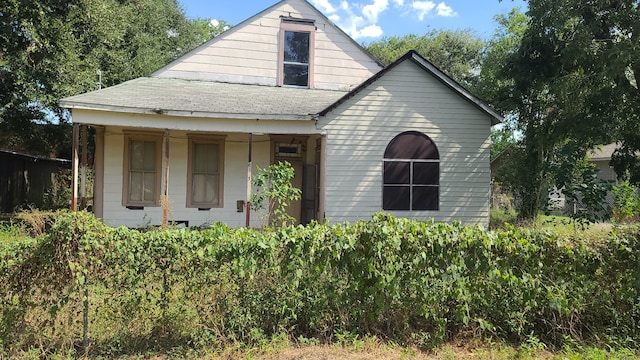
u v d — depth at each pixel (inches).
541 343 191.0
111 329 179.3
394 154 467.8
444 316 197.6
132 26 896.9
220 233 179.3
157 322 179.5
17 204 650.8
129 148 490.9
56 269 168.9
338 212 457.1
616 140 483.2
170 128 434.3
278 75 569.6
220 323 182.7
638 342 196.9
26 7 541.0
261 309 187.0
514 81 624.4
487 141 482.3
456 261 185.9
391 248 182.5
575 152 359.9
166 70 546.6
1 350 167.6
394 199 466.9
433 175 474.3
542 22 513.7
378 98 465.1
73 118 409.4
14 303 172.1
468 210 477.4
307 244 177.9
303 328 193.8
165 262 176.2
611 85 464.4
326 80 582.9
